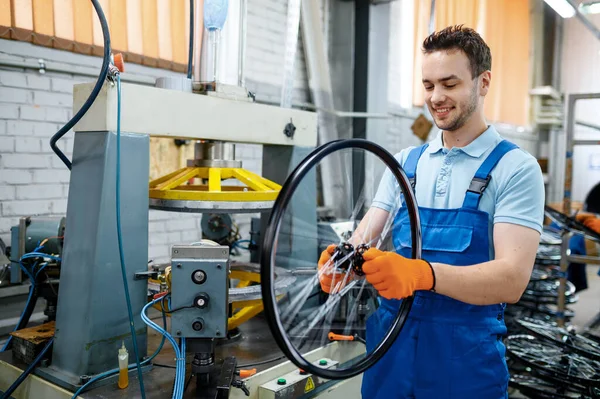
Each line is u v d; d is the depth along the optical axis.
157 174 2.64
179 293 1.15
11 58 2.13
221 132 1.55
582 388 1.80
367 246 0.98
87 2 2.36
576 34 7.75
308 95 3.92
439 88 1.05
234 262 1.86
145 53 2.65
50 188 2.33
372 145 0.93
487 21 5.56
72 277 1.32
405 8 4.48
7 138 2.17
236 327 1.69
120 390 1.24
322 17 3.98
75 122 1.31
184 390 1.22
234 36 1.61
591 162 7.75
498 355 1.09
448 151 1.18
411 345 1.12
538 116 7.34
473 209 1.08
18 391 1.38
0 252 1.84
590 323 3.52
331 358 1.58
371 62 4.04
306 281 1.76
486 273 0.95
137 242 1.36
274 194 1.57
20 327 1.62
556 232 3.96
